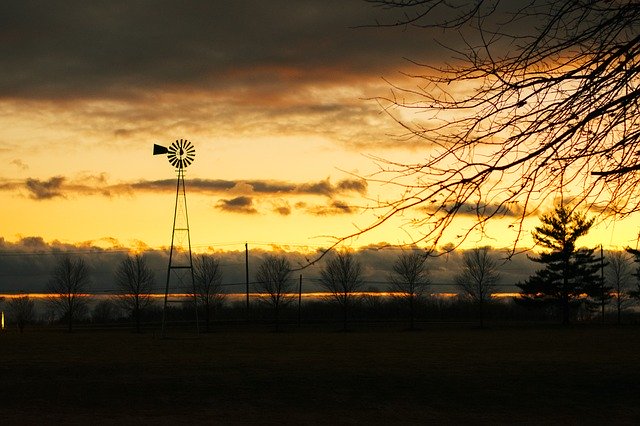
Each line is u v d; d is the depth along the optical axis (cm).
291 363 4028
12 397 2827
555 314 10838
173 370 3722
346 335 7156
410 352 4753
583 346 5188
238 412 2469
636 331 7388
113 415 2416
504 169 577
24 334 8188
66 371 3722
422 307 11406
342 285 9156
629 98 569
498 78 588
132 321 12069
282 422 2272
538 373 3434
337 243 569
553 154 585
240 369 3728
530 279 9275
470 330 8088
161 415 2411
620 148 591
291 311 11656
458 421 2266
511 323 9625
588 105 588
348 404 2614
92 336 7444
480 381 3167
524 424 2200
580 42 584
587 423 2206
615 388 2922
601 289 9056
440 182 574
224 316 11975
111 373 3616
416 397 2753
